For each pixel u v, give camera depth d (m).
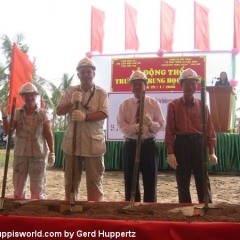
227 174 8.49
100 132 3.68
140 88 3.83
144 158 3.77
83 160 3.74
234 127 9.19
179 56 9.36
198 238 2.27
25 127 3.84
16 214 2.62
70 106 3.63
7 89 19.30
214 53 9.28
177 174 3.60
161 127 3.88
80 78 3.62
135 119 3.83
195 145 3.55
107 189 6.60
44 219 2.39
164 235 2.29
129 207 2.81
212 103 8.11
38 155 3.84
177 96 7.60
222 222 2.31
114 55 9.81
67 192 3.62
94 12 9.93
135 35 9.80
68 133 3.66
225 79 8.26
